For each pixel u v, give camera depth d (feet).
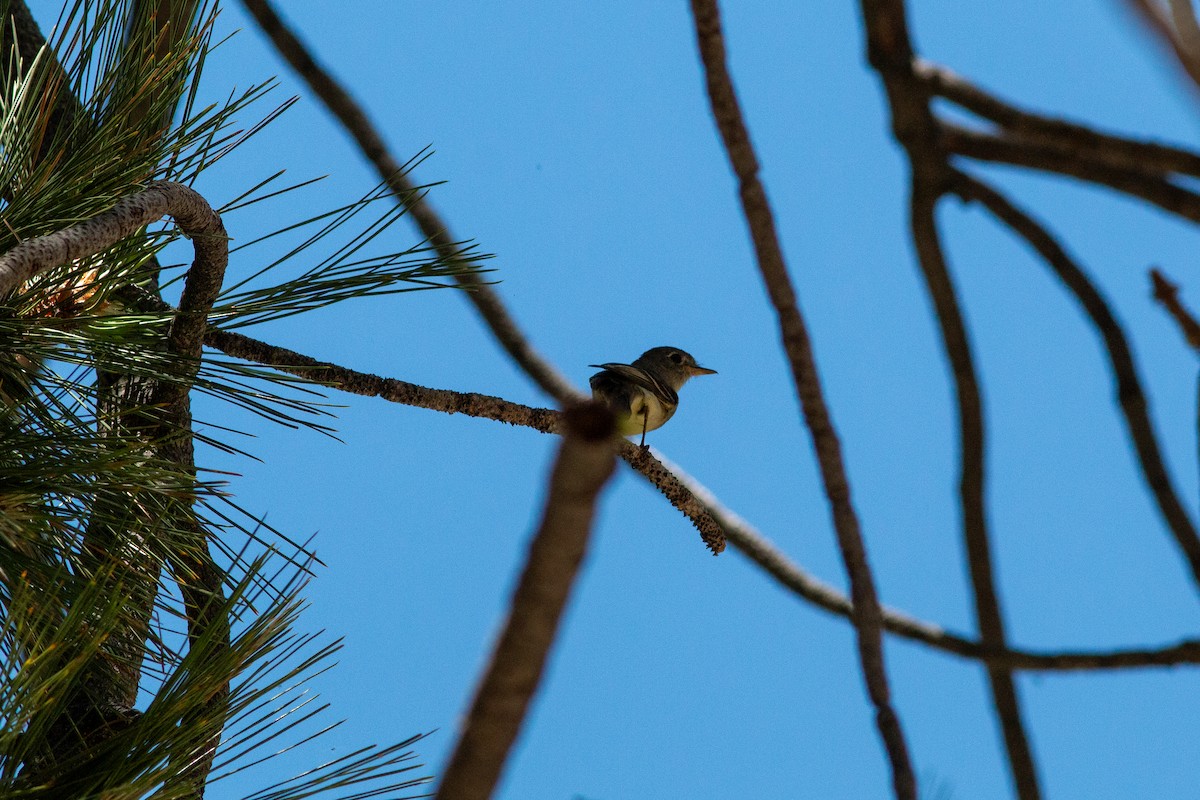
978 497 11.93
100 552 18.92
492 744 5.72
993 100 9.66
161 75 20.83
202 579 21.29
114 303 21.98
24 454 17.93
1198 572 11.03
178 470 19.38
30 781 16.02
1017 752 12.46
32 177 19.75
